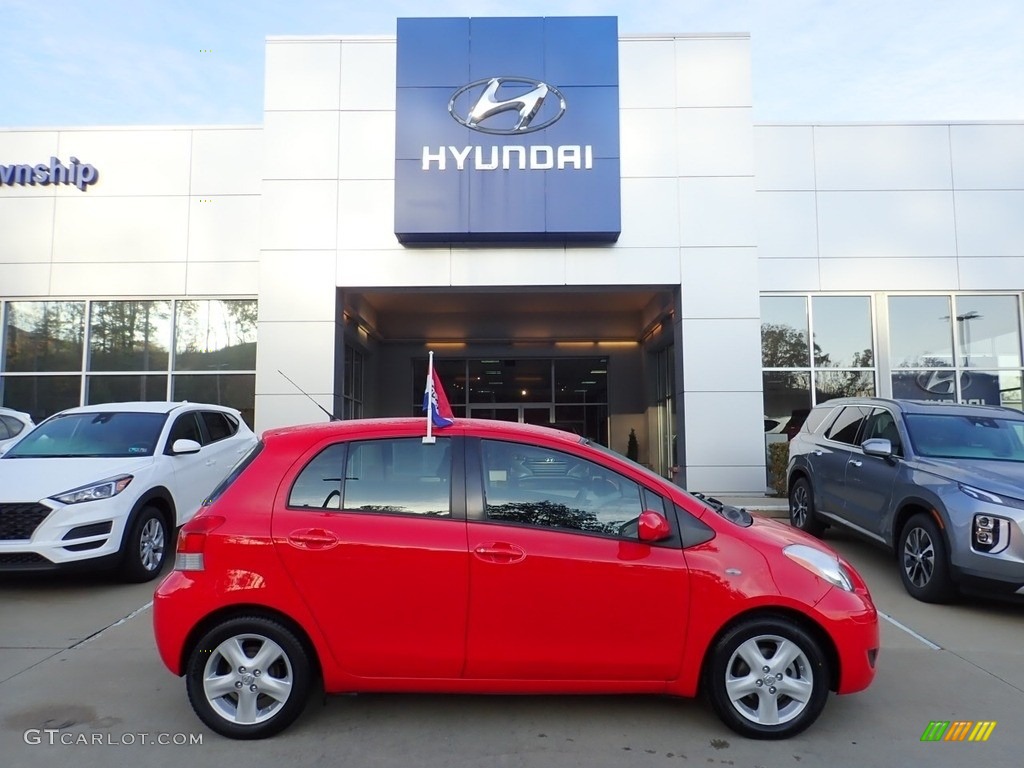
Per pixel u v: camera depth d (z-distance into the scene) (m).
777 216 14.38
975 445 7.04
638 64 13.14
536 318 18.33
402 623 3.79
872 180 14.41
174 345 14.09
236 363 14.02
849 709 4.21
